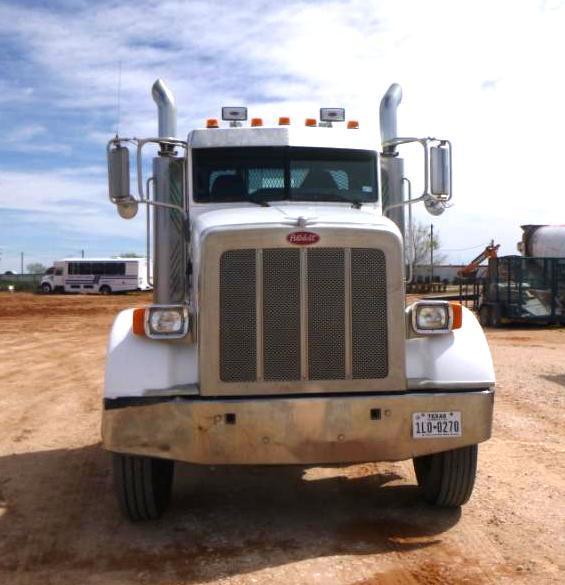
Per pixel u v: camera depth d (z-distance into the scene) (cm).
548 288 2464
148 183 665
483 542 496
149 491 515
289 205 647
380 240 483
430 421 481
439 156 643
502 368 1340
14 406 1037
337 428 470
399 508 568
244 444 467
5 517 562
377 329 485
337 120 713
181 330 488
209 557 476
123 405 474
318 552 481
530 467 674
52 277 6184
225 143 658
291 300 477
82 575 453
